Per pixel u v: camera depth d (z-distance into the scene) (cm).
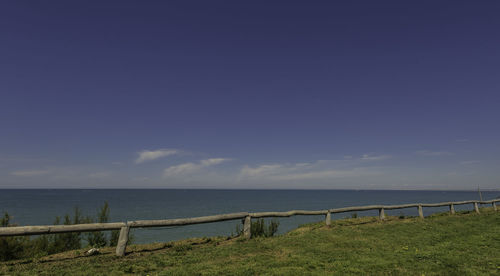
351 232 1152
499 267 678
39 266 670
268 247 905
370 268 686
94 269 648
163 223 849
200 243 984
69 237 1057
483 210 2152
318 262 734
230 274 629
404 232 1166
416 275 630
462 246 910
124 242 789
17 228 634
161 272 636
